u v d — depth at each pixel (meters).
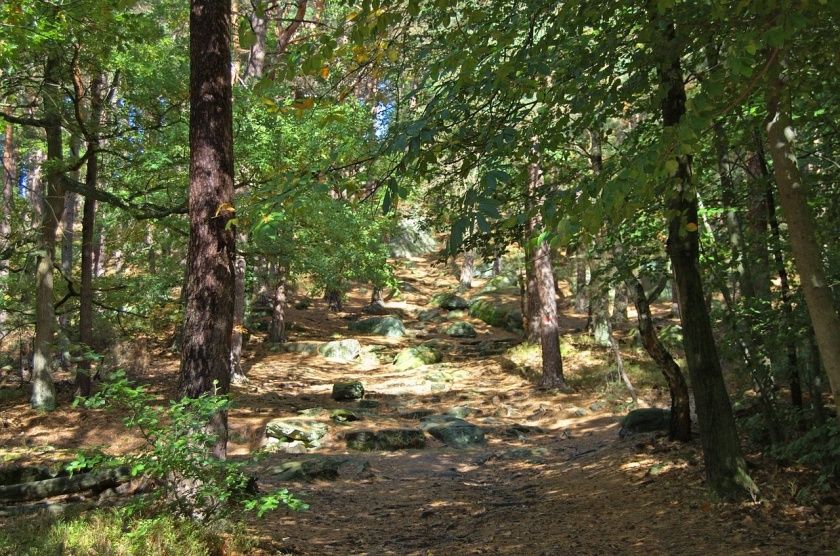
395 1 4.46
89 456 6.61
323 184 4.15
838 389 3.90
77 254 34.97
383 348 29.67
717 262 9.39
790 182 4.09
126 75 16.41
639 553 6.83
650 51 5.47
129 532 6.19
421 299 42.91
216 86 8.71
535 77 5.31
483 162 3.93
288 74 4.60
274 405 19.22
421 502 10.51
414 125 4.11
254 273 27.84
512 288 39.59
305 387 23.09
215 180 8.59
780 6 3.66
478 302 37.25
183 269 21.73
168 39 17.56
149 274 22.05
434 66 4.59
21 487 10.14
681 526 7.46
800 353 8.94
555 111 6.31
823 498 7.29
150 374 22.44
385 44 4.73
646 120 8.64
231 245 8.66
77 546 5.78
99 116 17.66
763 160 8.88
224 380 8.39
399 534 8.62
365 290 44.66
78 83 16.36
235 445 15.73
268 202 4.16
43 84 15.37
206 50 8.71
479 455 14.67
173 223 18.61
